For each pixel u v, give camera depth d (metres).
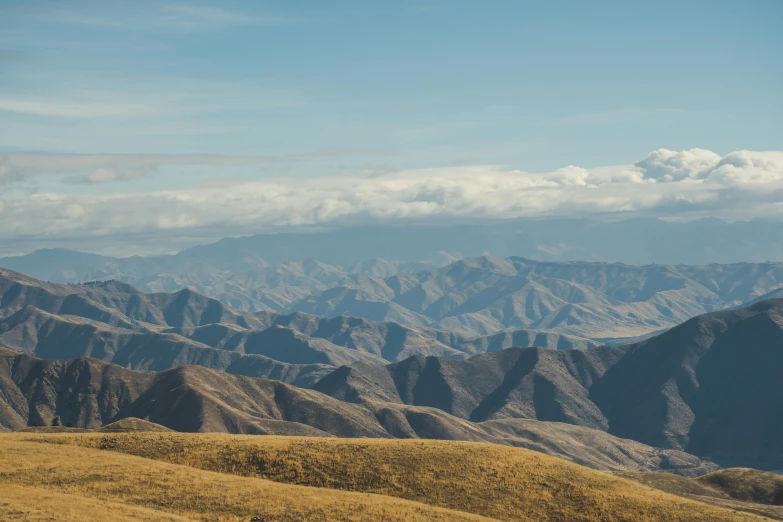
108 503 64.50
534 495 82.94
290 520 65.62
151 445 91.75
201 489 72.69
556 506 81.19
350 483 82.12
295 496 72.75
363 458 87.75
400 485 82.19
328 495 74.38
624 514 80.38
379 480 83.06
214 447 90.75
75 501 63.44
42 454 83.38
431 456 89.81
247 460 86.69
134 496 69.56
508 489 83.50
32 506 60.22
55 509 59.78
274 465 85.62
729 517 82.19
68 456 83.31
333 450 89.88
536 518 78.12
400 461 87.81
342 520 66.81
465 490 82.19
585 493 84.38
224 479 77.19
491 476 86.12
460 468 87.25
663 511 81.81
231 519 64.81
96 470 77.31
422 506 74.25
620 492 86.12
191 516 64.94
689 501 87.62
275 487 75.50
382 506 72.00
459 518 72.12
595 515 79.81
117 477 75.06
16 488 68.50
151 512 63.03
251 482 76.81
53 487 71.06
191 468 81.62
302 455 87.94
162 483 73.69
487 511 78.12
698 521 79.88
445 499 79.88
